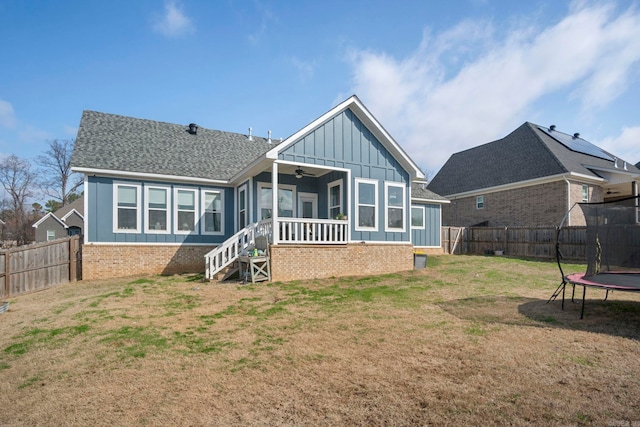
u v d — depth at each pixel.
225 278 11.28
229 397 3.59
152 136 15.83
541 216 19.73
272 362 4.50
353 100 12.30
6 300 9.34
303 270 11.06
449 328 5.75
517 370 4.04
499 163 23.52
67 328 6.17
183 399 3.57
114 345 5.24
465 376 3.92
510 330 5.57
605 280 6.80
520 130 24.16
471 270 12.50
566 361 4.27
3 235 44.66
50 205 48.12
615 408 3.17
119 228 12.66
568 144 22.53
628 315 6.34
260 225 12.16
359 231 12.33
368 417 3.13
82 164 12.05
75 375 4.21
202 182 14.11
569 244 15.86
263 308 7.46
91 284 11.11
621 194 22.97
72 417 3.26
